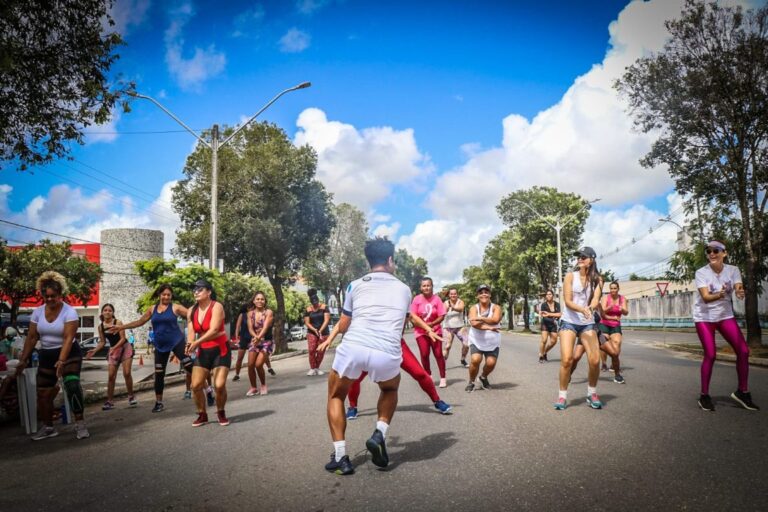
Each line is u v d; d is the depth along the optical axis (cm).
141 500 349
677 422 520
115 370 847
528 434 488
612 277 5653
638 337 2942
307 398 802
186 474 405
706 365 592
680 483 339
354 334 400
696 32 1631
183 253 2936
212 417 679
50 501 356
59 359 579
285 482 373
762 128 1616
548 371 1054
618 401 655
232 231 2728
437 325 857
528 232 4756
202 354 612
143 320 805
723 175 1684
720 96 1639
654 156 1769
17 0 764
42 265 3756
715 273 598
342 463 385
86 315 5153
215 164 1912
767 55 1564
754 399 662
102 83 921
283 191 2789
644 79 1709
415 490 345
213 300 626
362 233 5272
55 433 604
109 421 705
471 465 395
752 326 1650
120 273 4966
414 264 9475
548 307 1297
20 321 4097
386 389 407
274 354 2561
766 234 1650
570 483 346
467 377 996
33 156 930
